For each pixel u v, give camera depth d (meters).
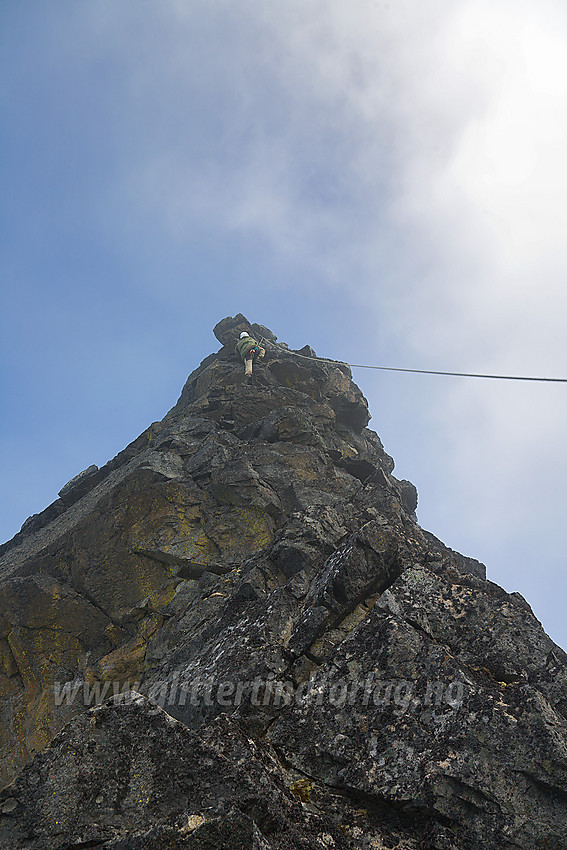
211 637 10.83
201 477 15.92
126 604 13.94
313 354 24.44
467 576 10.10
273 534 14.67
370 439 22.33
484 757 7.16
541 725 7.27
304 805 7.08
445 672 8.08
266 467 16.16
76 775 6.14
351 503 14.99
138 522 14.91
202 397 20.80
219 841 5.60
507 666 8.38
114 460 20.52
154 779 6.13
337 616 9.73
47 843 5.71
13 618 13.77
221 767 6.27
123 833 5.73
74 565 14.73
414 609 9.16
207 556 14.24
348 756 7.61
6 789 6.08
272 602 10.34
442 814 6.90
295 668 9.10
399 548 10.47
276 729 8.14
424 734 7.54
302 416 17.80
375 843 6.81
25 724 12.55
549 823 6.70
